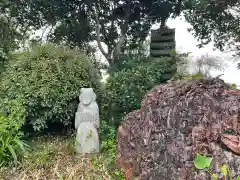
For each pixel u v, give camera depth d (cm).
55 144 457
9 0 716
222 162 180
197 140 192
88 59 537
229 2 652
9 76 489
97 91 526
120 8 825
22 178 345
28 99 467
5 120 384
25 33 774
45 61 490
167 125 212
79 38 791
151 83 604
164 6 802
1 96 483
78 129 423
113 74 634
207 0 658
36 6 744
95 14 800
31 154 399
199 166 177
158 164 206
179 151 198
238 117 190
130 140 258
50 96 471
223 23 695
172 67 665
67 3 764
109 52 830
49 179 345
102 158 387
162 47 792
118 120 535
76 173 353
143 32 846
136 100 578
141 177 215
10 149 365
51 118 489
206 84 219
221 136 187
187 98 212
